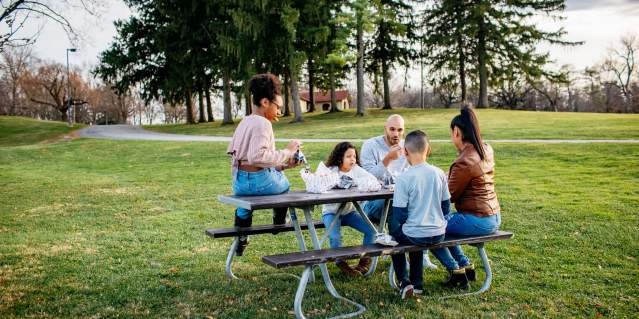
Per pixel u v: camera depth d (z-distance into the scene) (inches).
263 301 169.3
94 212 355.9
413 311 158.1
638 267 199.5
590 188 378.3
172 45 1466.5
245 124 172.2
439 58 1686.8
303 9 1295.5
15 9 253.8
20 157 856.9
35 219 335.3
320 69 1713.8
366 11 1307.8
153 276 199.6
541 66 1592.0
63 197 427.8
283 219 202.4
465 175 173.2
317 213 331.3
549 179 430.3
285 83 1808.6
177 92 1636.3
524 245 236.4
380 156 218.8
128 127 1817.2
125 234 280.7
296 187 450.6
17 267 214.7
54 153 904.9
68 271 207.9
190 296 174.6
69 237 275.1
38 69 2832.2
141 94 1669.5
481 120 1214.3
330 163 203.3
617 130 815.1
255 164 169.5
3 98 3147.1
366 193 179.5
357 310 160.1
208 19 1419.8
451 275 182.1
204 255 231.3
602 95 2650.1
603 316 154.0
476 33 1605.6
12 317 156.2
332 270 207.5
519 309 159.9
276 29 1290.6
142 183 504.1
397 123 215.6
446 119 1278.3
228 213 340.2
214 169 597.9
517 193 370.6
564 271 197.2
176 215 336.5
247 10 1245.1
